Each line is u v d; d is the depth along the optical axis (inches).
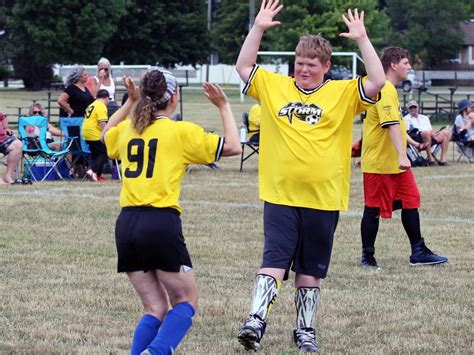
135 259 309.9
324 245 353.4
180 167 313.3
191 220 686.5
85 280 483.2
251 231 643.5
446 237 633.0
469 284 488.1
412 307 434.9
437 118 1937.7
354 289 472.7
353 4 3590.1
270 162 353.4
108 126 330.0
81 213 711.7
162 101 316.5
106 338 377.7
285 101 353.1
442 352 362.9
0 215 696.4
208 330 390.6
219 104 320.8
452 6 4586.6
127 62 3927.2
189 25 3919.8
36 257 543.8
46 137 958.4
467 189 896.3
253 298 343.3
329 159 347.3
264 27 359.3
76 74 956.6
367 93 346.6
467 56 4800.7
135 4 3799.2
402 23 4793.3
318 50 349.1
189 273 312.8
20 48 3491.6
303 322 361.7
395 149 512.1
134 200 309.4
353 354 356.5
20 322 401.7
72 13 3435.0
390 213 526.6
